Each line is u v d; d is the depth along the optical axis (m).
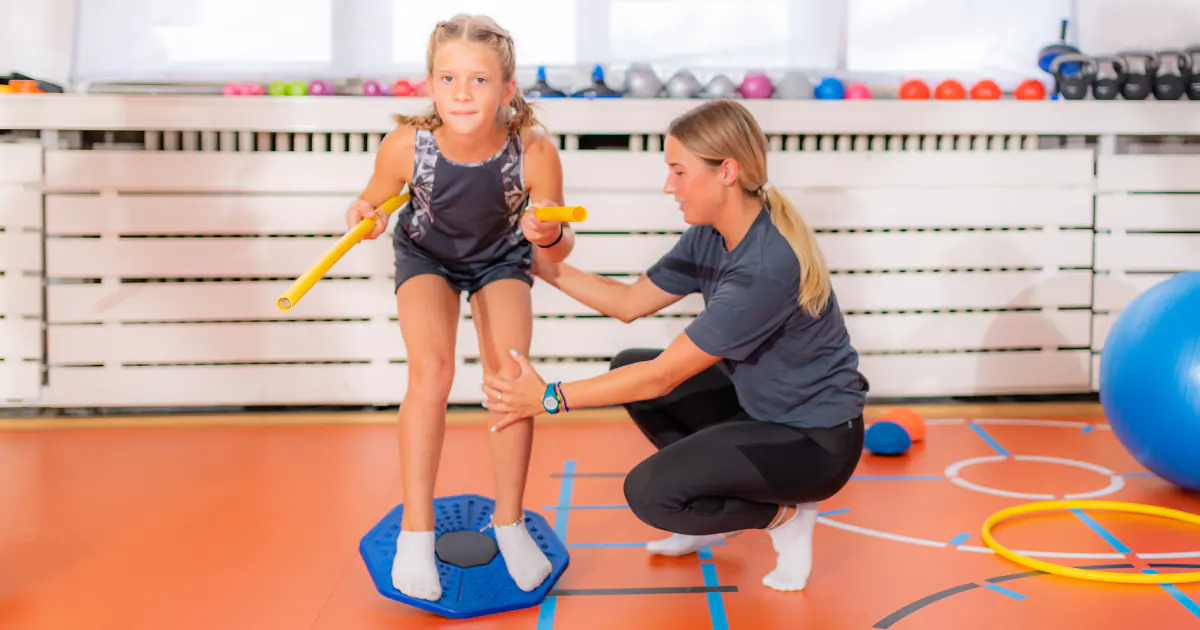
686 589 1.86
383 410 3.41
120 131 3.36
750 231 1.72
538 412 1.74
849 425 1.80
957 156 3.41
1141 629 1.67
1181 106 3.40
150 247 3.30
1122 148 3.56
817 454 1.76
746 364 1.79
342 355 3.36
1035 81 3.46
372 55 3.52
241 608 1.78
